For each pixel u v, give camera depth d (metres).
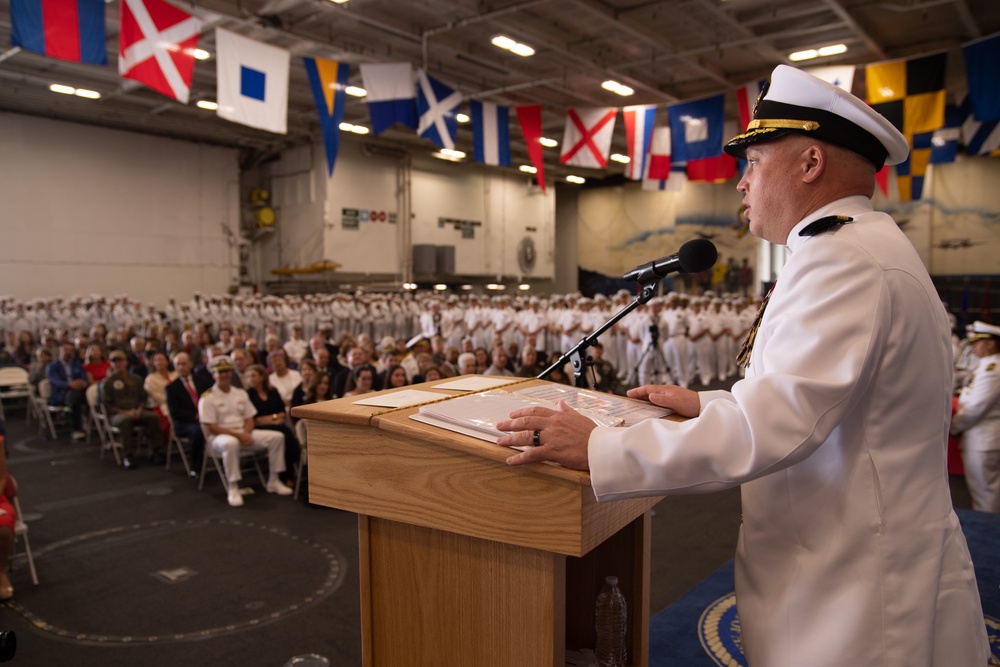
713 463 0.77
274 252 18.95
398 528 1.04
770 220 0.97
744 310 14.03
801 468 0.89
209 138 17.50
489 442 0.90
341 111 7.16
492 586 0.95
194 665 2.84
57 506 5.06
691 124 10.32
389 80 7.89
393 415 1.02
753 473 0.77
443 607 1.00
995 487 3.95
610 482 0.79
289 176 18.55
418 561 1.02
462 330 14.48
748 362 1.02
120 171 16.05
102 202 15.77
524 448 0.87
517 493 0.89
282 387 6.61
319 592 3.56
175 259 16.98
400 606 1.04
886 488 0.84
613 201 24.03
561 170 22.67
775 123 0.94
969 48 7.77
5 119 14.45
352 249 18.25
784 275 0.89
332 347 8.68
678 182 12.62
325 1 9.29
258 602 3.44
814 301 0.82
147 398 6.76
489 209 21.80
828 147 0.91
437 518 0.97
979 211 17.00
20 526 3.60
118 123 15.82
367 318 15.48
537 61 12.46
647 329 11.20
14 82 12.95
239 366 6.36
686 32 10.94
